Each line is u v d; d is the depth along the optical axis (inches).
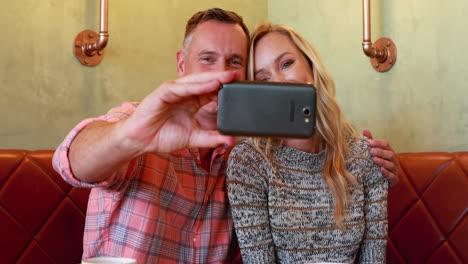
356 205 55.3
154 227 47.0
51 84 77.5
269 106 28.0
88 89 81.8
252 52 57.9
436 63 79.4
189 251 49.8
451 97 77.5
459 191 69.6
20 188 63.2
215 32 53.2
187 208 49.6
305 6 100.4
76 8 80.6
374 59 87.0
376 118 87.7
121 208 46.9
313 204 54.2
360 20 89.7
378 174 58.1
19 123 73.9
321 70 57.6
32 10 75.7
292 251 52.3
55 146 78.0
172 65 93.7
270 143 55.5
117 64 85.5
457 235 68.9
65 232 65.8
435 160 72.1
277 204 52.9
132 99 87.6
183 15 95.5
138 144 32.4
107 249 47.0
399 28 84.3
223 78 27.9
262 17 107.8
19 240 62.3
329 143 55.4
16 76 73.8
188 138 31.9
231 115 28.0
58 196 65.7
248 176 53.1
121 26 86.0
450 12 77.6
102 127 36.3
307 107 27.8
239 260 64.3
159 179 48.0
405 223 72.4
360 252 57.2
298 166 55.2
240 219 51.5
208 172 52.3
